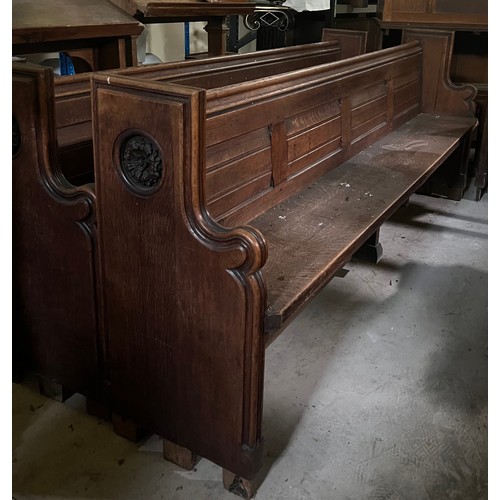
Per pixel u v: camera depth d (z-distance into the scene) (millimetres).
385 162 3285
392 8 5031
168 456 2119
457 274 3584
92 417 2330
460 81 5434
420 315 3137
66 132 2396
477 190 4762
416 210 4574
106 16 3254
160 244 1835
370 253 3670
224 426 1890
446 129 4082
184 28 6031
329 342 2875
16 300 2293
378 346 2857
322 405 2436
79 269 2070
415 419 2375
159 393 2018
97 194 1923
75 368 2238
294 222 2426
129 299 1973
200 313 1817
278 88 2459
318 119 2854
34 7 2926
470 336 2963
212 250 1725
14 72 2006
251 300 1707
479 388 2576
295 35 6141
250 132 2291
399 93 4066
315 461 2145
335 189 2834
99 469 2080
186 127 1676
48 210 2064
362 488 2035
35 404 2389
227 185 2186
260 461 1908
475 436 2293
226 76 3170
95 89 1817
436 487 2051
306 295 1918
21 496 1956
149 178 1797
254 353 1753
